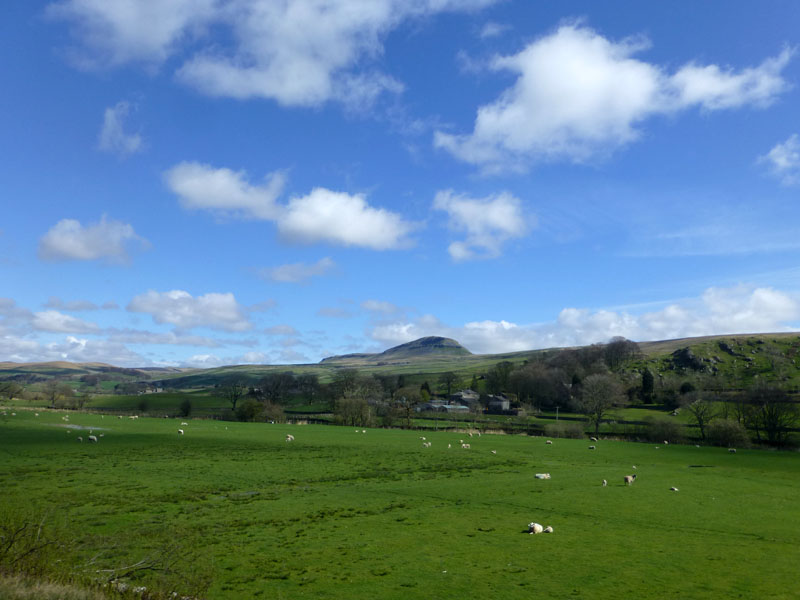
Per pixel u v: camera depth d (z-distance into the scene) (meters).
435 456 68.62
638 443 96.25
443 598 18.92
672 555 24.59
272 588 19.83
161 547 23.67
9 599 12.28
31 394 174.25
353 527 29.89
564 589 19.88
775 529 30.45
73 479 44.38
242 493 40.41
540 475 50.47
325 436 94.62
